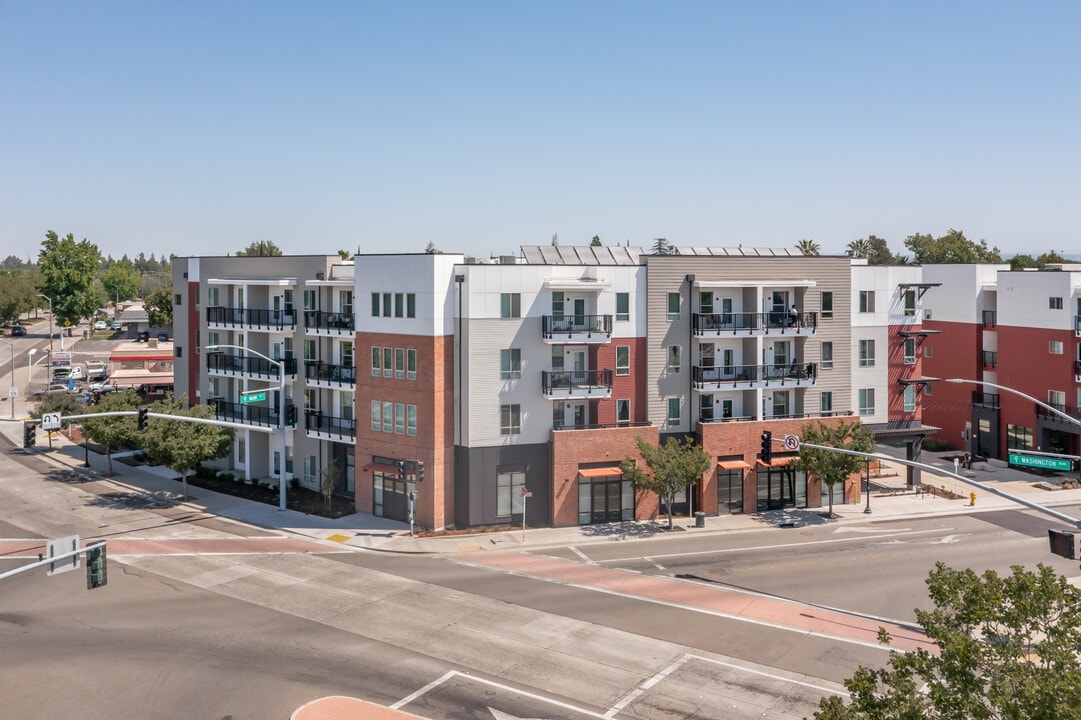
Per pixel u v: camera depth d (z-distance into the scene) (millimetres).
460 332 47094
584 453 48344
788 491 52625
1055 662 16984
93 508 50062
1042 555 42625
